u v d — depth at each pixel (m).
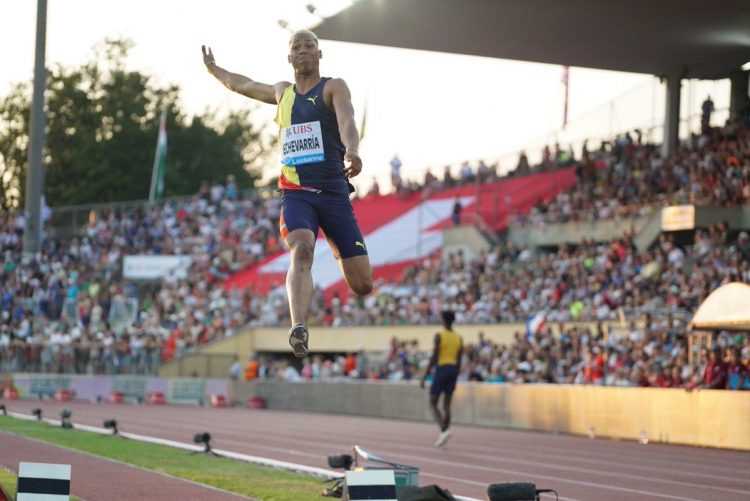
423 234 42.09
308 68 6.77
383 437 19.94
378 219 46.06
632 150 37.75
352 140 6.47
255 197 49.69
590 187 37.78
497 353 28.39
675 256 29.59
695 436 19.50
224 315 40.84
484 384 25.16
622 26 30.88
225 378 38.12
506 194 42.19
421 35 31.64
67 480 6.89
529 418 23.66
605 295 28.91
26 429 19.03
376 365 33.38
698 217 31.52
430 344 34.09
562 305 30.17
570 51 33.88
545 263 33.31
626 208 34.78
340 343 37.16
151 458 14.11
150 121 79.94
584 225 36.12
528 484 7.57
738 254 27.80
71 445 15.80
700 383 20.59
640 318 27.03
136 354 37.69
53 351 37.47
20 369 37.44
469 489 11.61
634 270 29.88
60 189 77.12
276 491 10.62
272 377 36.09
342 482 10.09
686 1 28.16
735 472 14.50
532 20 30.20
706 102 36.25
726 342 22.14
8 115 77.19
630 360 23.89
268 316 40.00
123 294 42.62
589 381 24.14
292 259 6.66
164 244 47.88
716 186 32.62
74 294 42.53
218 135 82.81
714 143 35.09
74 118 78.56
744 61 34.78
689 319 25.27
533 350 26.97
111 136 78.81
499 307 32.22
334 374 34.03
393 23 30.27
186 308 41.69
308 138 6.75
